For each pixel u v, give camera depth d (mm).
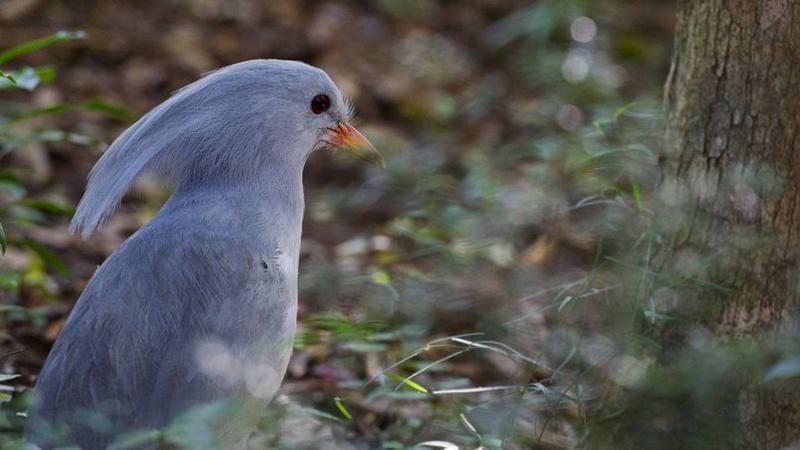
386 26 20938
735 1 9008
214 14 19984
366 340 11172
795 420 8898
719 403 8609
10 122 12500
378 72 19453
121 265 8633
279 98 9578
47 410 8336
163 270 8570
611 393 9195
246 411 8766
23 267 13180
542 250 13492
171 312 8477
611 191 11539
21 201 12211
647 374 8812
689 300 9133
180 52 18828
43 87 17297
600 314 9938
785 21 8891
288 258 9172
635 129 12594
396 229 14242
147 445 8312
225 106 9406
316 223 15781
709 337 9102
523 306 11992
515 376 10891
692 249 9258
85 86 17703
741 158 9094
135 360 8359
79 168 16094
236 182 9398
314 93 9828
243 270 8766
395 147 17312
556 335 9828
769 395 8820
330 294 11883
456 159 17531
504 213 14172
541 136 17688
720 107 9141
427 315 11984
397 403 11086
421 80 19578
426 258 14211
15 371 11086
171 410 8375
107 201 9062
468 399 10922
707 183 9219
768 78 8969
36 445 8195
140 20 19453
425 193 15781
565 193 14219
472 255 13188
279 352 8922
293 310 9125
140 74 18234
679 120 9383
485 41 21016
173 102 9367
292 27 20125
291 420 10125
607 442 9008
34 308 12227
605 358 9555
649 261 9195
